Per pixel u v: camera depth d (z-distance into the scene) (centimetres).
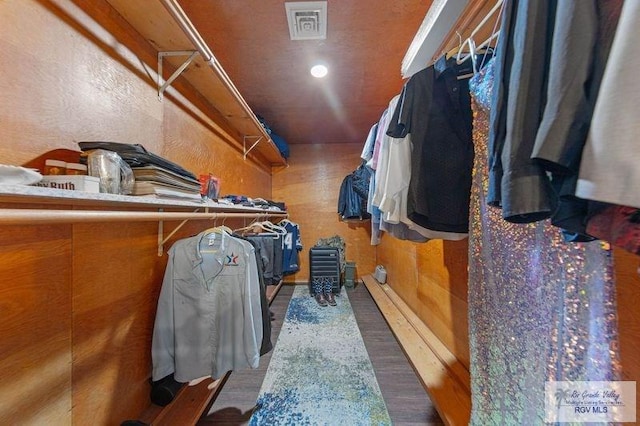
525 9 48
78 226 82
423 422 136
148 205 87
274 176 415
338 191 416
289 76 215
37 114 70
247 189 279
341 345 215
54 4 75
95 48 89
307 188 415
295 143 416
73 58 81
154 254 121
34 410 68
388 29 160
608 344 51
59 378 75
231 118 211
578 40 39
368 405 147
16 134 65
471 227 93
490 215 83
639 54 32
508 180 47
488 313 85
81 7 84
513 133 47
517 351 73
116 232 98
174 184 95
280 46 176
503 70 53
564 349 58
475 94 85
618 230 40
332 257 360
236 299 128
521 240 71
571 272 57
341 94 248
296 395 156
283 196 415
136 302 109
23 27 67
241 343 127
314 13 147
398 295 294
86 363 84
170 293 118
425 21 128
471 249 93
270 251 256
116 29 98
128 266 104
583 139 38
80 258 83
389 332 238
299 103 267
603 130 35
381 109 282
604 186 34
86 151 75
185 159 149
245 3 139
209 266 127
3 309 62
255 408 146
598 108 36
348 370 180
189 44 117
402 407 146
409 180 118
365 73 211
